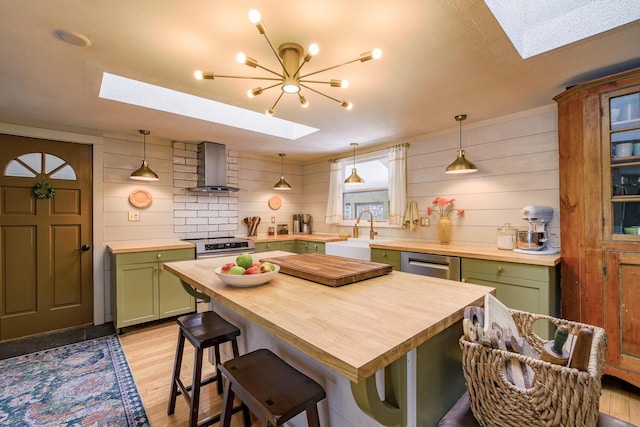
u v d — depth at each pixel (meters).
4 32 1.53
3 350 2.69
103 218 3.38
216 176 3.94
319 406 1.36
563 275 2.25
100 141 3.35
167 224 3.81
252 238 4.25
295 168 5.22
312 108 2.68
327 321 1.02
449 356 1.27
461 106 2.64
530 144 2.75
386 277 1.70
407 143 3.70
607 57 1.82
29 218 3.01
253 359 1.35
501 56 1.80
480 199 3.08
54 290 3.14
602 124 2.01
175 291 3.37
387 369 1.08
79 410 1.87
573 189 2.16
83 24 1.47
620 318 1.97
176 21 1.46
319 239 4.13
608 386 2.10
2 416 1.82
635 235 1.92
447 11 1.40
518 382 0.87
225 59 1.82
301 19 1.45
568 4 1.66
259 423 1.75
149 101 2.65
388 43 1.66
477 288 1.46
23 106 2.54
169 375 2.28
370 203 4.43
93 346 2.78
